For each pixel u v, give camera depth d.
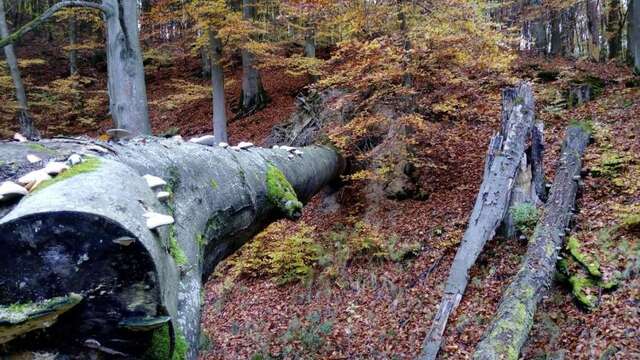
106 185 1.63
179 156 2.88
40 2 26.47
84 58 24.53
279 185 4.26
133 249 1.45
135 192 1.83
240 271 8.44
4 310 1.34
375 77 7.82
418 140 8.88
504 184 6.75
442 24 8.07
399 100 8.65
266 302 7.66
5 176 1.79
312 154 7.18
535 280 5.37
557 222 6.27
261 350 6.47
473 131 10.15
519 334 4.66
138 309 1.50
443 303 5.92
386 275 7.15
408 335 5.92
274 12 14.04
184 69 22.14
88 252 1.41
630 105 9.52
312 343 6.30
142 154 2.52
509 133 7.13
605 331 4.84
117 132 3.07
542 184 7.27
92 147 2.24
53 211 1.35
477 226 6.55
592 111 9.86
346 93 9.84
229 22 11.92
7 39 5.12
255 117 14.94
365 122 8.32
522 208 6.77
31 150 2.05
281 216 4.41
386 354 5.73
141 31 15.74
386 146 8.99
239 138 13.66
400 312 6.38
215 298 8.20
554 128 9.66
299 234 8.41
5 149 2.03
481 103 8.73
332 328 6.52
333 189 9.87
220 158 3.46
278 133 11.66
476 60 8.02
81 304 1.44
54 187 1.51
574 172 7.23
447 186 8.80
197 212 2.80
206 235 3.01
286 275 7.94
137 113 6.25
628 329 4.71
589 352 4.71
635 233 5.87
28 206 1.39
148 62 22.47
